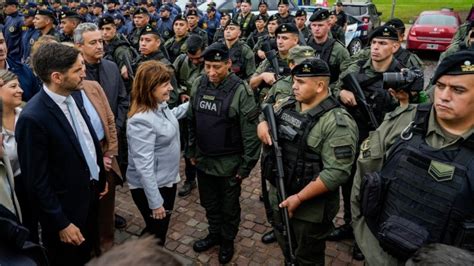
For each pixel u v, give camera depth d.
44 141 2.06
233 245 3.21
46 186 2.09
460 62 1.42
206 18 10.23
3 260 1.62
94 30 3.16
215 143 2.88
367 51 3.52
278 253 3.25
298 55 2.93
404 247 1.50
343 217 3.77
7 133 2.32
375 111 2.98
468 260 1.04
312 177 2.26
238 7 10.73
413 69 2.32
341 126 2.18
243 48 4.83
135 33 6.78
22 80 3.48
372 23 13.23
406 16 22.20
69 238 2.17
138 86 2.44
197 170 3.12
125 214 3.87
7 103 2.34
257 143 2.87
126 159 3.85
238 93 2.80
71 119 2.22
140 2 10.63
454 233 1.47
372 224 1.76
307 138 2.24
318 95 2.29
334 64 4.12
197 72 4.04
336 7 10.32
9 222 1.62
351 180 3.07
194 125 3.10
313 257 2.49
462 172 1.45
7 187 1.92
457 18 12.05
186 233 3.54
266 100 3.16
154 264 0.79
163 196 2.71
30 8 7.14
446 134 1.53
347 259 3.15
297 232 2.41
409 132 1.67
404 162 1.61
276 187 2.38
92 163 2.36
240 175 2.91
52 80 2.08
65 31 4.86
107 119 2.89
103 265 0.79
